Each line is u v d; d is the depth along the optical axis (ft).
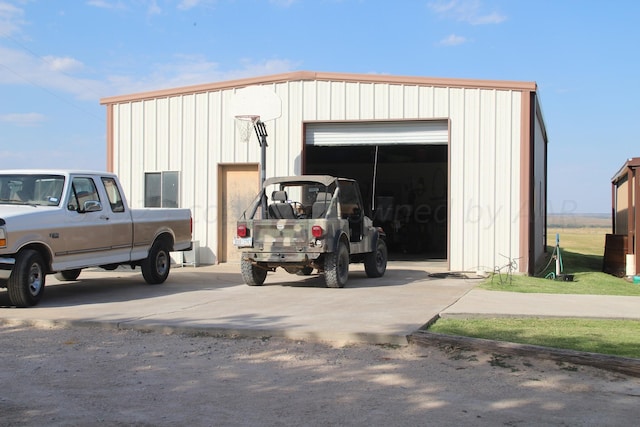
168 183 52.85
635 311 27.89
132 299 32.22
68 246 31.48
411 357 20.38
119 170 54.08
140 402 16.08
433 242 79.20
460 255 46.52
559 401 16.20
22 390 17.08
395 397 16.46
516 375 18.43
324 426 14.37
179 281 40.96
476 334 22.82
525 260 45.55
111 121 54.39
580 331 23.57
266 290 35.58
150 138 53.36
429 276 43.96
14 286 28.73
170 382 17.83
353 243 39.01
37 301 29.89
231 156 51.37
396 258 63.31
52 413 15.25
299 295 33.17
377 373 18.62
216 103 51.67
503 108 45.91
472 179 46.42
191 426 14.40
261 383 17.71
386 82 48.06
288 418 14.88
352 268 49.80
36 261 29.71
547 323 25.17
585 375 18.49
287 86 49.96
